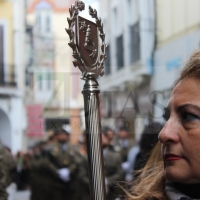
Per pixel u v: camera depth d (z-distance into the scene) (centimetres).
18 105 1578
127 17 1222
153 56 1105
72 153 595
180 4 1024
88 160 149
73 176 593
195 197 129
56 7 1575
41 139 734
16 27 1596
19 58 1587
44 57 1573
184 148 126
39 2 1597
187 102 127
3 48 1595
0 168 419
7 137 1581
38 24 1587
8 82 1584
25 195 877
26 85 1572
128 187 168
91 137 149
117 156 507
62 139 598
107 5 1265
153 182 148
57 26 1580
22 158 958
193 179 126
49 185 603
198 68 130
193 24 969
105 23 1267
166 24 1084
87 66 152
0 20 1598
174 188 133
